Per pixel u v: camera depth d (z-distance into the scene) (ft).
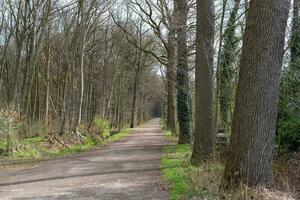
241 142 30.48
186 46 87.92
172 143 102.01
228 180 31.09
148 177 46.24
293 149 49.03
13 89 88.02
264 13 29.91
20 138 82.02
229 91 52.29
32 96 135.54
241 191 29.14
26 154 72.43
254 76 30.17
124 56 176.45
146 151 81.20
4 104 87.56
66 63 121.08
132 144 104.12
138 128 206.80
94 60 163.22
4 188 40.93
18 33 97.25
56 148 86.74
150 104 361.51
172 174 45.52
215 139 54.03
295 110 51.01
